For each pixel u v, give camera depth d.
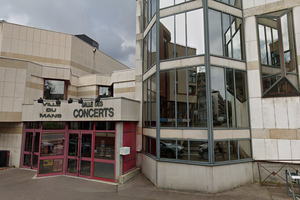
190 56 8.36
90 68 20.77
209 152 7.45
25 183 9.03
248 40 9.23
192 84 8.20
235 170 7.90
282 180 8.22
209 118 7.59
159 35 9.32
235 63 8.78
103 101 9.63
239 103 8.62
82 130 10.23
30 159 11.70
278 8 8.82
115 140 9.35
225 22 8.80
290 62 8.47
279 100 8.47
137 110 11.03
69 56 17.78
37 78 13.46
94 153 9.80
